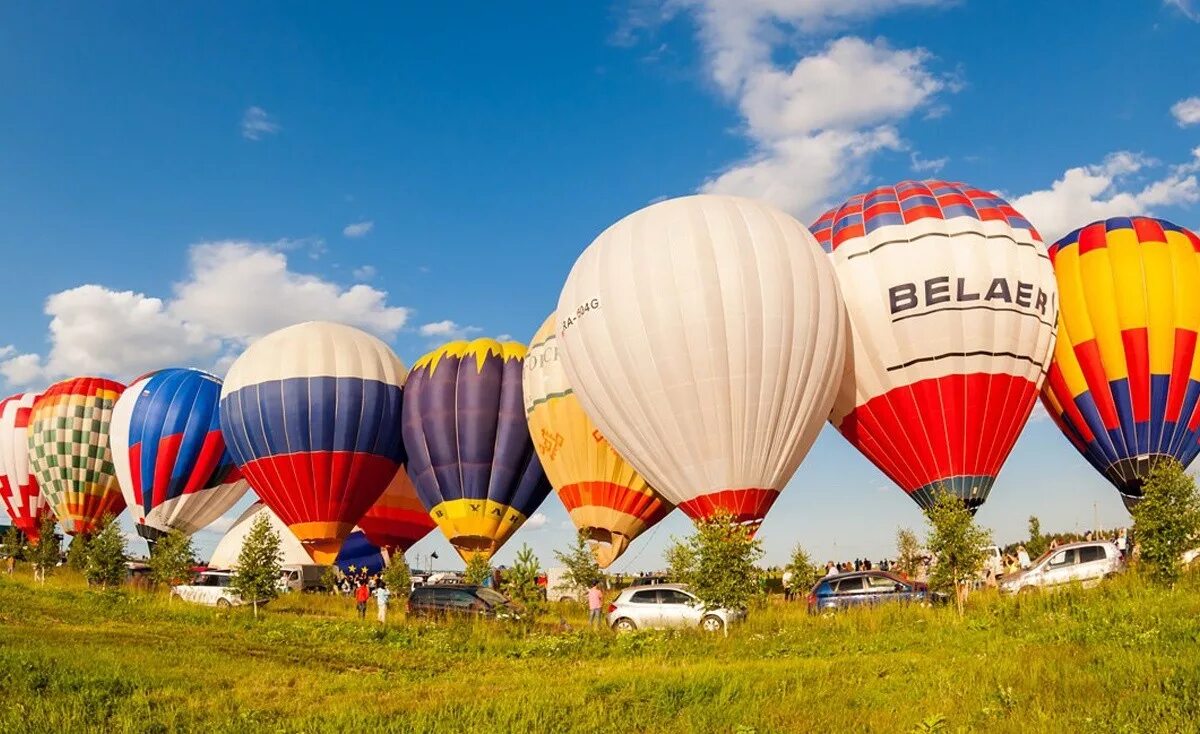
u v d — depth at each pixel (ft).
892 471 93.25
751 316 82.33
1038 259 92.17
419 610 79.15
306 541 119.96
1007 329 88.79
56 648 49.29
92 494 152.76
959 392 88.17
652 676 42.14
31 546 143.13
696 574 67.51
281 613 88.38
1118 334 92.73
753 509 82.58
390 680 45.83
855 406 92.94
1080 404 94.89
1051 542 140.97
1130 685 33.55
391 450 125.49
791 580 102.89
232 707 37.24
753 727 31.42
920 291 88.89
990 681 36.42
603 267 88.33
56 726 32.58
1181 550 66.33
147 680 41.29
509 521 121.39
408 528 141.79
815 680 39.99
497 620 71.97
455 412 120.88
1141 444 91.30
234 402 122.31
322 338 124.47
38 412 156.15
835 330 86.79
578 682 42.11
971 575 67.21
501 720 33.73
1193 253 94.84
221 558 138.41
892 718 31.78
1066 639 47.42
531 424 114.52
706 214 87.45
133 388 140.67
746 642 59.41
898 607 67.72
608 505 107.34
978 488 88.43
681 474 84.17
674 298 83.15
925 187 96.22
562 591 110.11
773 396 82.53
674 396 82.84
